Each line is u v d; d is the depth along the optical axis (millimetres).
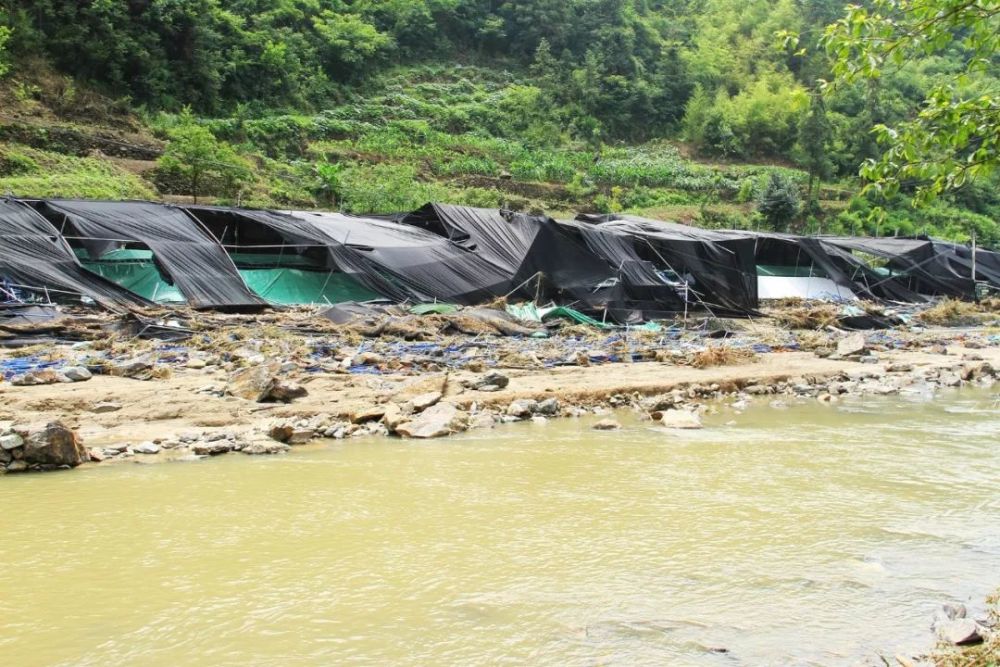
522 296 26672
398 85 75375
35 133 40062
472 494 8148
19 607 5262
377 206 46969
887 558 6543
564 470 9250
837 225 65000
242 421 11211
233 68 60125
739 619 5320
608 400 14141
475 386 13977
